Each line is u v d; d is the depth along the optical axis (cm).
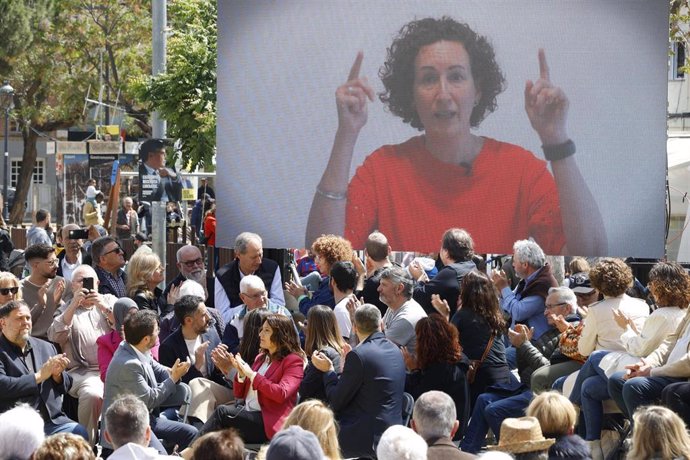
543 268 1873
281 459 955
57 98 8062
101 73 7575
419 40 2202
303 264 2748
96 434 1741
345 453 1505
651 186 2145
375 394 1507
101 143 4175
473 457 1214
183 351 1766
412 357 1662
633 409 1473
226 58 2283
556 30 2148
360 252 2522
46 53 7775
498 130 2186
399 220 2241
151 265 1984
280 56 2262
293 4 2248
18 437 1138
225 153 2302
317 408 1176
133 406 1188
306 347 1664
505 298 1903
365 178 2250
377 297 1927
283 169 2283
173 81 3095
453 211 2217
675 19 3597
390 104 2228
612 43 2131
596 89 2145
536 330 1842
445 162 2214
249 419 1590
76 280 1825
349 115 2248
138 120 7062
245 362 1689
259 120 2281
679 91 3912
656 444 1114
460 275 1864
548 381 1659
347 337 1798
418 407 1248
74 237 2503
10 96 7769
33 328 1897
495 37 2169
